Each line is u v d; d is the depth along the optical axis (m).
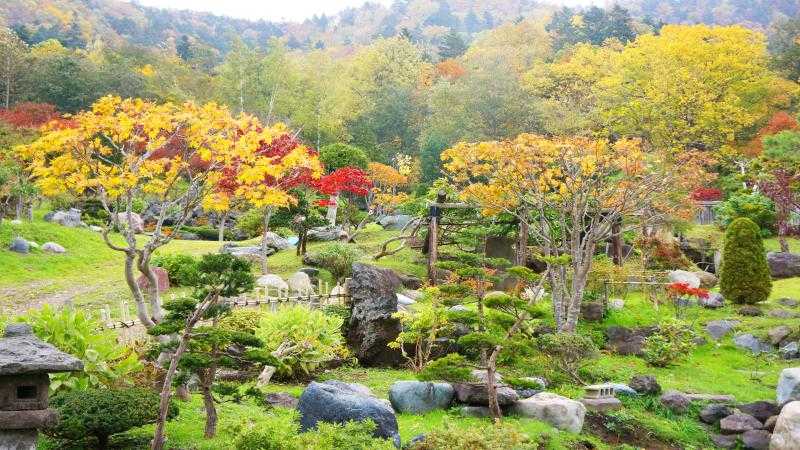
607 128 49.91
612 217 20.36
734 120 47.41
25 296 22.73
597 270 23.14
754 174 36.81
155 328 9.51
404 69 81.12
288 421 9.50
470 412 13.84
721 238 33.56
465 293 15.80
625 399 16.39
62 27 115.88
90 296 22.97
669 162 24.20
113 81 63.66
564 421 13.84
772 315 23.06
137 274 26.97
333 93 70.88
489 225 27.77
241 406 12.77
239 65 66.19
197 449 9.96
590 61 66.50
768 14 142.12
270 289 23.09
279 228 35.78
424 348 18.14
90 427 9.38
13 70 61.84
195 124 12.80
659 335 20.55
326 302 19.34
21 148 12.14
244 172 12.78
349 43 159.75
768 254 28.88
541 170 21.36
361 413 10.68
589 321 22.20
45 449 9.79
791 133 30.94
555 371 16.89
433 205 26.48
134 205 42.31
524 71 75.81
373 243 33.16
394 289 18.78
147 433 10.75
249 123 14.02
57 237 31.20
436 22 163.75
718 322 22.38
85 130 12.38
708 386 18.12
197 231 42.00
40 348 8.58
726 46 50.22
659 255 28.08
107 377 11.59
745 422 15.41
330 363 17.16
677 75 47.38
